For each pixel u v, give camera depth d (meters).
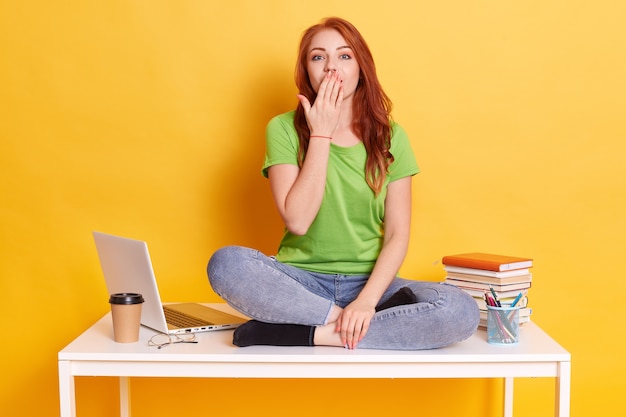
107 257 2.12
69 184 2.50
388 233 2.13
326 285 2.12
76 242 2.52
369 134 2.12
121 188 2.50
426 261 2.49
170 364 1.86
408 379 2.52
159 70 2.47
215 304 2.42
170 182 2.50
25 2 2.46
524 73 2.45
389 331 1.85
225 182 2.50
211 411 2.53
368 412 2.52
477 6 2.44
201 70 2.47
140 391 2.53
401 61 2.45
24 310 2.52
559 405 1.85
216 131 2.49
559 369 1.84
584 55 2.44
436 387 2.52
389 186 2.15
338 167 2.10
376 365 1.84
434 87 2.46
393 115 2.46
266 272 1.90
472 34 2.44
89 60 2.47
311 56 2.10
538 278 2.49
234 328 2.10
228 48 2.47
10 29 2.47
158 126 2.49
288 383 2.53
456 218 2.48
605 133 2.46
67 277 2.52
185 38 2.46
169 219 2.51
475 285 2.12
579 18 2.43
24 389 2.53
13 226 2.51
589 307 2.49
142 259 1.94
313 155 2.01
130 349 1.88
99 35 2.47
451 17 2.44
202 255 2.52
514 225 2.48
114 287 2.16
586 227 2.48
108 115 2.48
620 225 2.47
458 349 1.88
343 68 2.07
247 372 1.85
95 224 2.51
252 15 2.46
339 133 2.15
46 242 2.52
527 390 2.52
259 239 2.52
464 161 2.47
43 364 2.53
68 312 2.53
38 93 2.48
